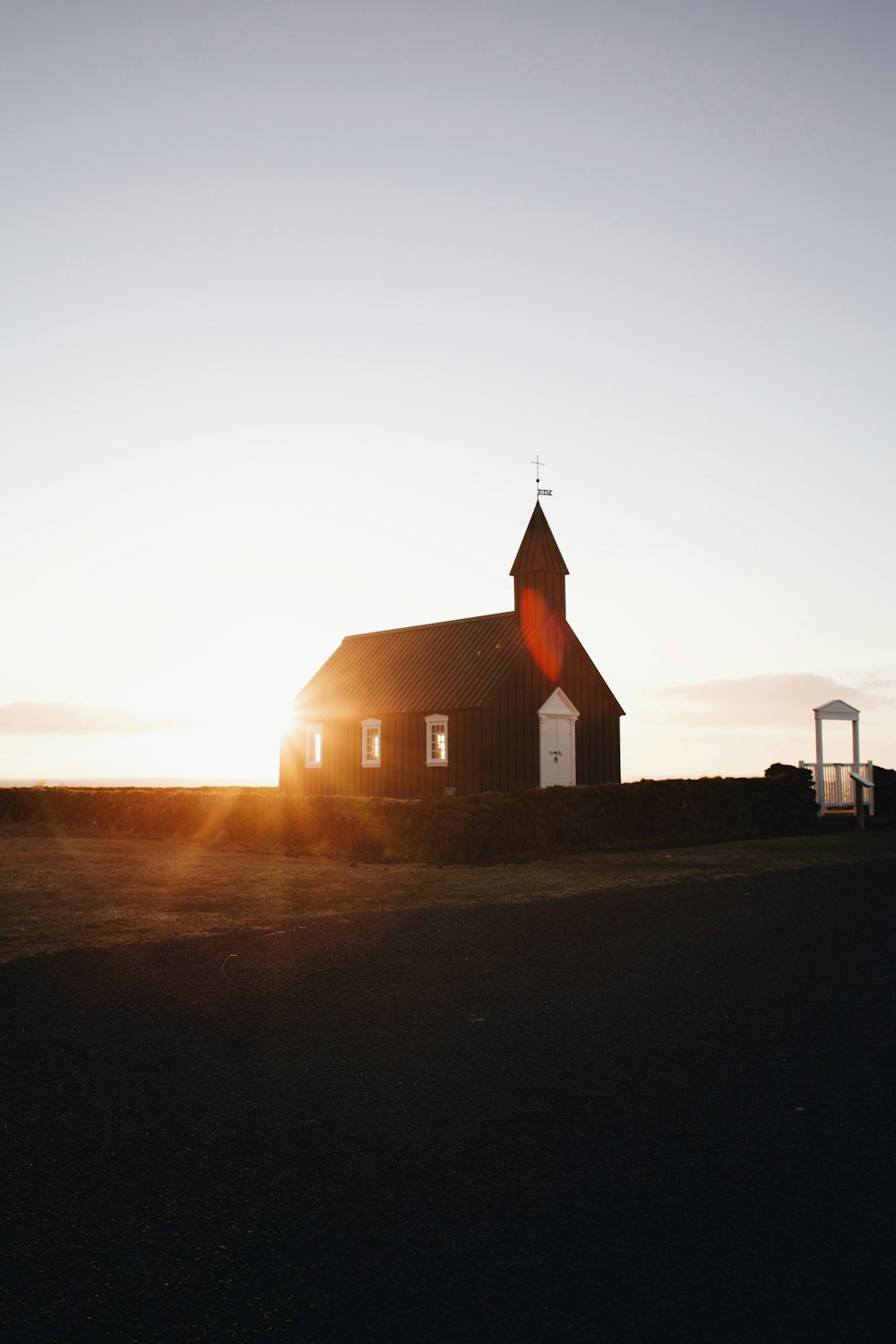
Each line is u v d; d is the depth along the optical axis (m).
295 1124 5.65
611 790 25.33
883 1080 6.35
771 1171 4.96
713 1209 4.55
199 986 9.03
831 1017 7.88
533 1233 4.33
